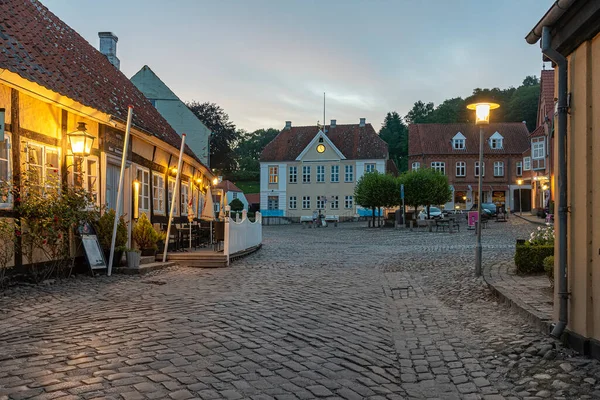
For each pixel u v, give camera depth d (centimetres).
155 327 680
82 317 742
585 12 540
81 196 1145
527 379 517
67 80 1218
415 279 1241
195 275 1266
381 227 4425
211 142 6625
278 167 6731
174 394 451
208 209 2983
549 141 3778
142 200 1672
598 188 548
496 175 6938
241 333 668
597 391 473
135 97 1988
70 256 1166
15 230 980
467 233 3234
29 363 527
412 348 646
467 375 544
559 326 616
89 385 466
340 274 1332
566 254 616
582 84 581
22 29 1288
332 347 627
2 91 956
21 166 1014
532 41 684
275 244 2623
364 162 6506
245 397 454
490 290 1000
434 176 4328
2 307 794
